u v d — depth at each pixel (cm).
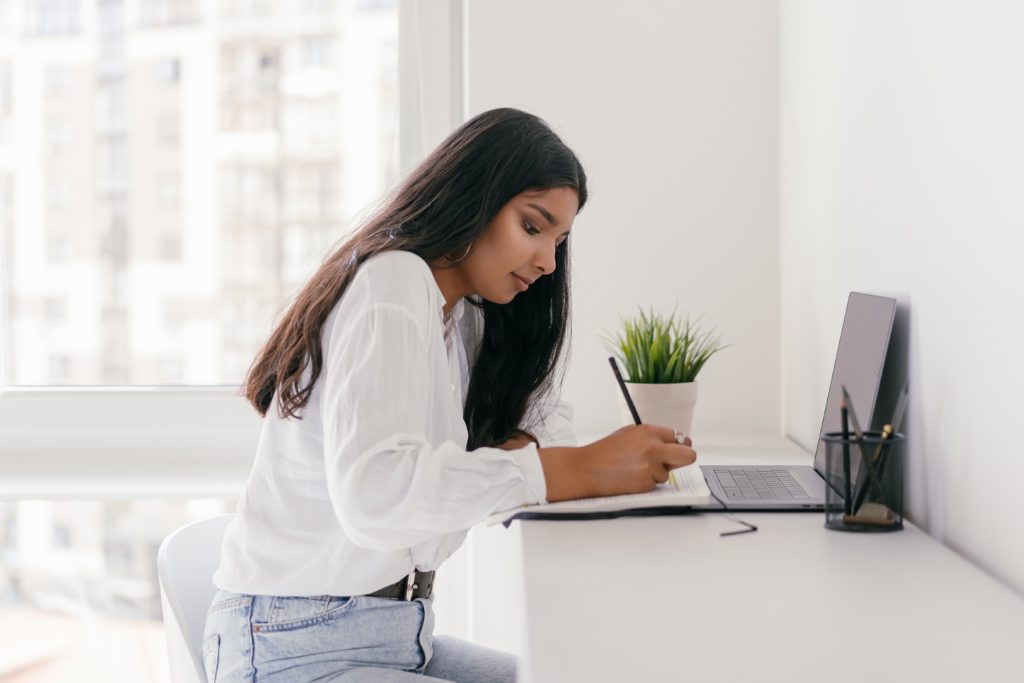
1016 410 103
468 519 110
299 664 117
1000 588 99
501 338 148
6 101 237
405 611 120
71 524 238
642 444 125
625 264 227
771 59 223
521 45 225
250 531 119
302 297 119
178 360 239
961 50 117
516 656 140
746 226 225
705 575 102
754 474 157
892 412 142
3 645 240
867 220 155
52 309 239
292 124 236
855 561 108
